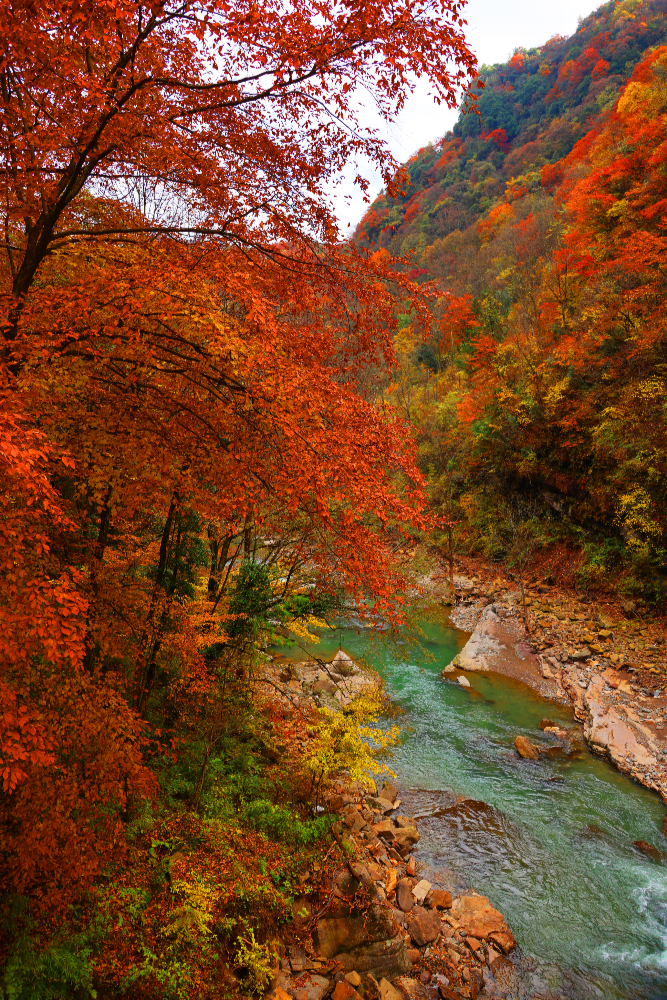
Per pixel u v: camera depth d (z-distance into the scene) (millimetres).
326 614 11758
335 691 14844
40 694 5277
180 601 9039
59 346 4391
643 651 17562
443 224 67938
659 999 7383
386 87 4273
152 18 3854
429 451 34344
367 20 3793
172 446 5461
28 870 4949
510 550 28047
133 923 6035
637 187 24797
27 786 4863
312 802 9781
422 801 11469
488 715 15453
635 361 21969
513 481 29484
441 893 8758
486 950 7945
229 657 9992
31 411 4387
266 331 4266
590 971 7762
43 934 5254
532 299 33219
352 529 4938
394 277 5637
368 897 7848
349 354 6395
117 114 4211
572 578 23484
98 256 5250
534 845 10281
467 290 47156
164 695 10367
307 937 7316
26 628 3664
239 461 5035
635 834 10672
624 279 23016
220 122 4809
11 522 3508
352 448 4785
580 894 9148
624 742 13555
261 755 10547
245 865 7449
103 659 7395
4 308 4125
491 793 11852
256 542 10656
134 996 5559
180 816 7777
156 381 5871
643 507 19797
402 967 7457
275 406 4406
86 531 8547
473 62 4000
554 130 66125
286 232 5402
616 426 21703
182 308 4098
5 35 3627
